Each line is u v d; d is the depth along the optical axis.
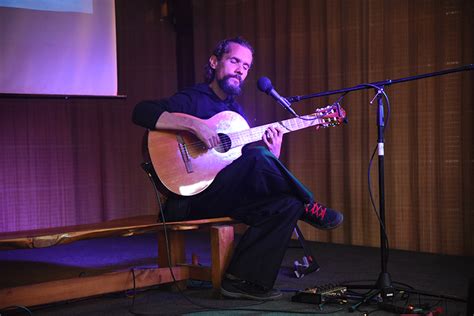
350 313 2.45
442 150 3.89
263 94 4.74
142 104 2.84
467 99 3.79
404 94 4.04
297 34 4.53
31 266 3.73
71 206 4.91
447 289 2.88
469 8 3.75
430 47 3.91
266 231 2.70
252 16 4.80
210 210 2.85
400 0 4.02
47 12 4.24
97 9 4.42
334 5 4.34
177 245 3.04
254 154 2.74
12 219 4.68
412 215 4.07
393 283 2.97
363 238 4.29
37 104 4.76
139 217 3.19
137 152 5.14
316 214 2.90
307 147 4.54
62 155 4.87
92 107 4.99
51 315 2.56
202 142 2.82
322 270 3.41
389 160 4.13
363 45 4.22
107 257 4.00
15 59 4.14
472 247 3.82
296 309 2.53
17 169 4.69
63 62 4.30
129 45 5.10
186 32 5.24
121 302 2.75
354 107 4.27
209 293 2.88
